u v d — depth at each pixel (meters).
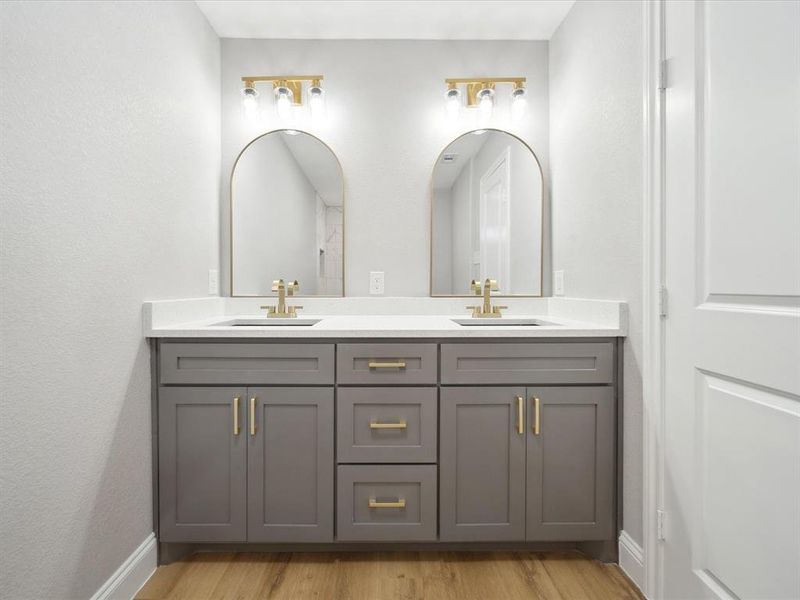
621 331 1.58
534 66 2.28
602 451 1.60
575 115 1.99
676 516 1.31
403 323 1.88
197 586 1.47
